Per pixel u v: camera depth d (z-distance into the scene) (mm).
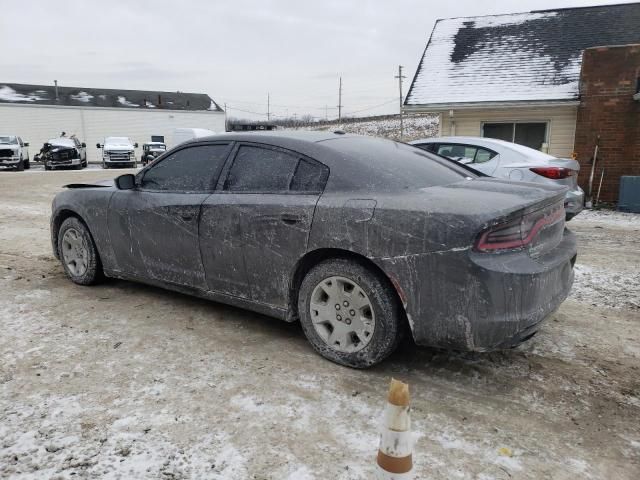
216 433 2611
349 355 3277
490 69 14148
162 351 3562
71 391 3002
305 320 3471
